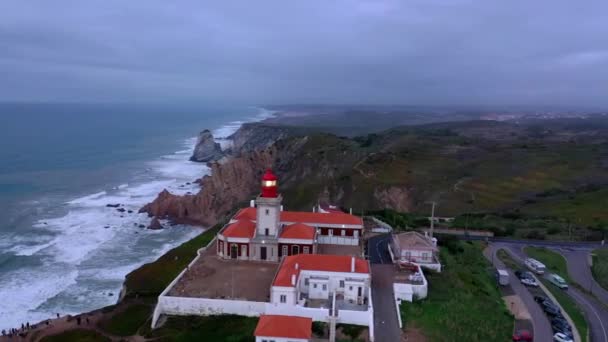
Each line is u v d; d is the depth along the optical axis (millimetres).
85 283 76375
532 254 75125
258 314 49688
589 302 58344
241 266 60750
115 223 110750
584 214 99812
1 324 63281
